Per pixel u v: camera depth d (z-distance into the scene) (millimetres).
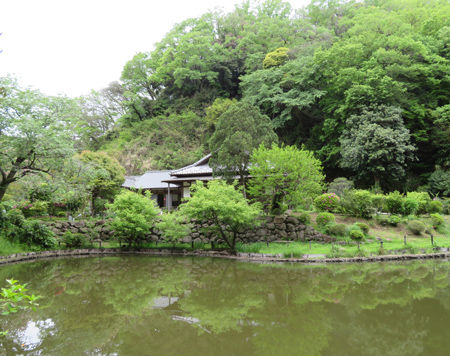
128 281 10062
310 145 30344
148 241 17656
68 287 9375
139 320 6535
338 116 26812
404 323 5910
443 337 5238
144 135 43281
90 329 6066
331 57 26516
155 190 27609
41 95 14008
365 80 23781
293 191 14727
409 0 30984
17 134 12789
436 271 10477
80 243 17172
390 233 15781
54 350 5117
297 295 8047
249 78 31953
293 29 40562
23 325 6320
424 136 24766
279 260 12930
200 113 42406
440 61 23719
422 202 18359
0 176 16453
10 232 14961
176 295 8391
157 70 46406
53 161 14180
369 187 24344
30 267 12641
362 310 6734
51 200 17422
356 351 4809
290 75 30141
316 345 5078
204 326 6113
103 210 21062
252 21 48625
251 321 6332
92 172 15602
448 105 22578
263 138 18562
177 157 37875
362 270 10828
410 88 24609
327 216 15680
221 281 9781
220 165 18688
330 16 40156
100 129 50750
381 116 22734
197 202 14180
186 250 15969
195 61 43469
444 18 27000
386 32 27094
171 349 5086
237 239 16453
